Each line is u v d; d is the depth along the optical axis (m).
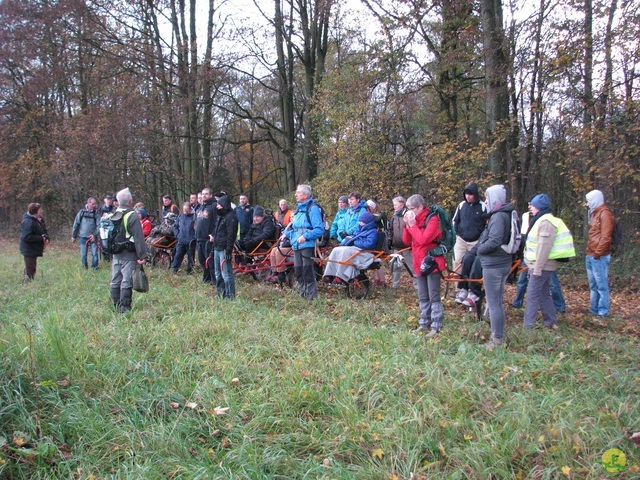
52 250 16.94
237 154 29.17
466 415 3.56
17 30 21.03
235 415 3.63
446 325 6.29
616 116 9.98
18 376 3.68
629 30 9.81
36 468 3.01
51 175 22.91
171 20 20.83
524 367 4.54
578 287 10.34
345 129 13.92
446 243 6.48
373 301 8.09
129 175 21.17
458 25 12.88
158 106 18.97
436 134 13.77
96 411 3.56
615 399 3.72
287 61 21.86
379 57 13.28
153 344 4.98
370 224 8.30
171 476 2.97
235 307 6.81
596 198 7.16
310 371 4.33
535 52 11.37
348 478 2.90
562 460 2.94
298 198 8.00
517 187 13.23
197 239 9.45
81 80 22.83
